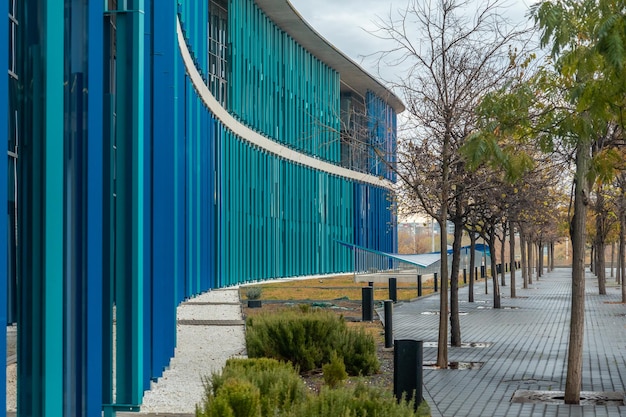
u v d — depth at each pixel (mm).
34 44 7996
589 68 9664
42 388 7945
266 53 52312
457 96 16141
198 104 32031
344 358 15227
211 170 38031
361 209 73438
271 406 8602
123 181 10250
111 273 10031
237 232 45500
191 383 13742
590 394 12938
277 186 54250
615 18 8586
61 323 8195
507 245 121562
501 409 11727
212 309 30516
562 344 20109
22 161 8047
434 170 16953
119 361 10273
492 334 22766
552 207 31297
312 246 61469
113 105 10727
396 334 22453
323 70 64625
